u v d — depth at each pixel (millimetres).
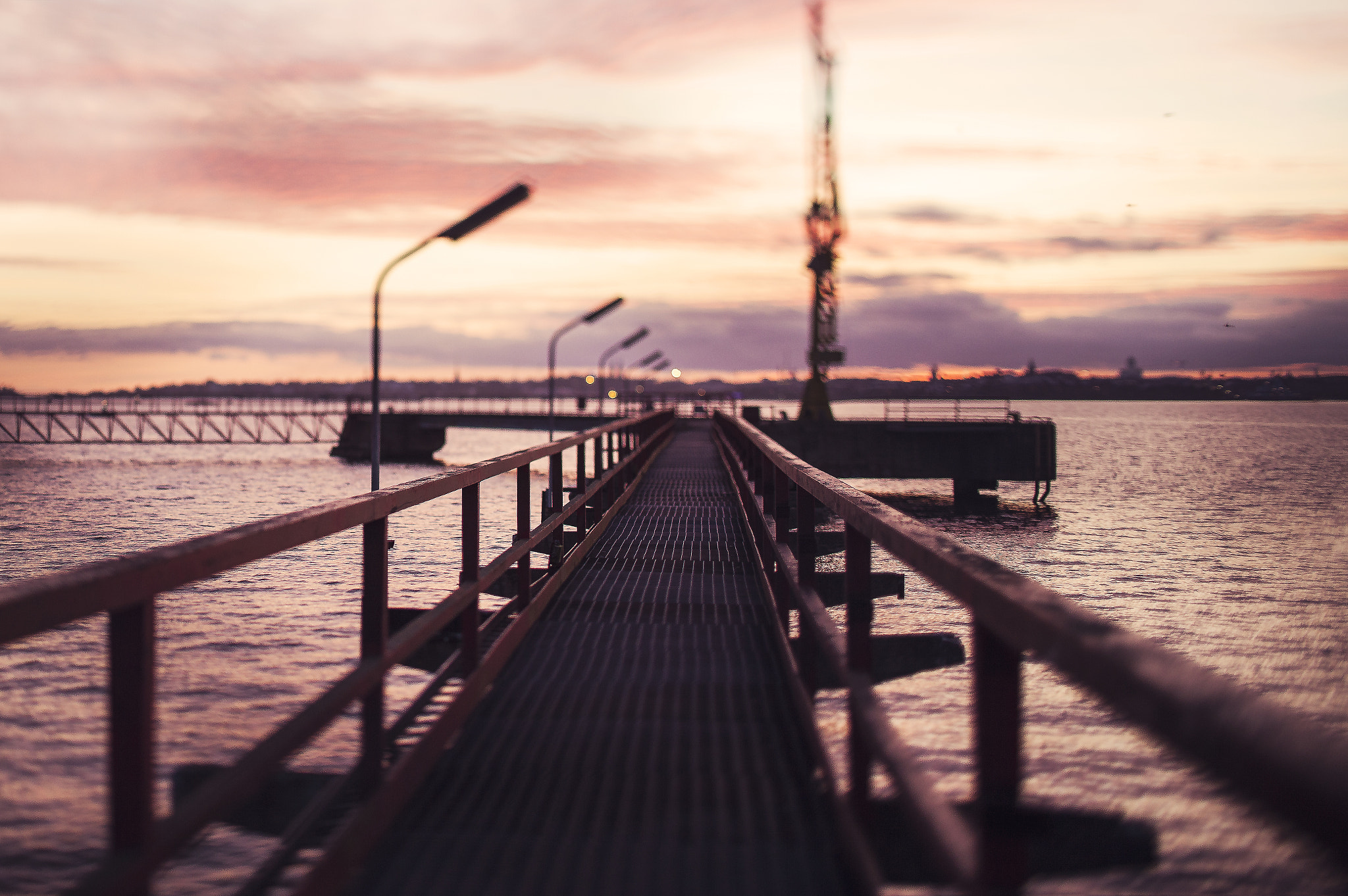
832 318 49625
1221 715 841
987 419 49219
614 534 10406
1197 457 99250
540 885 2832
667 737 4117
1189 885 7910
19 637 1383
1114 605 25297
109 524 36500
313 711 2449
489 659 4766
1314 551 35719
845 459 48344
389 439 78125
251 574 22672
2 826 5457
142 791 1792
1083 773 10672
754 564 8141
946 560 1899
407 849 3043
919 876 3971
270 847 5965
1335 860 659
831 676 5645
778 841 3125
